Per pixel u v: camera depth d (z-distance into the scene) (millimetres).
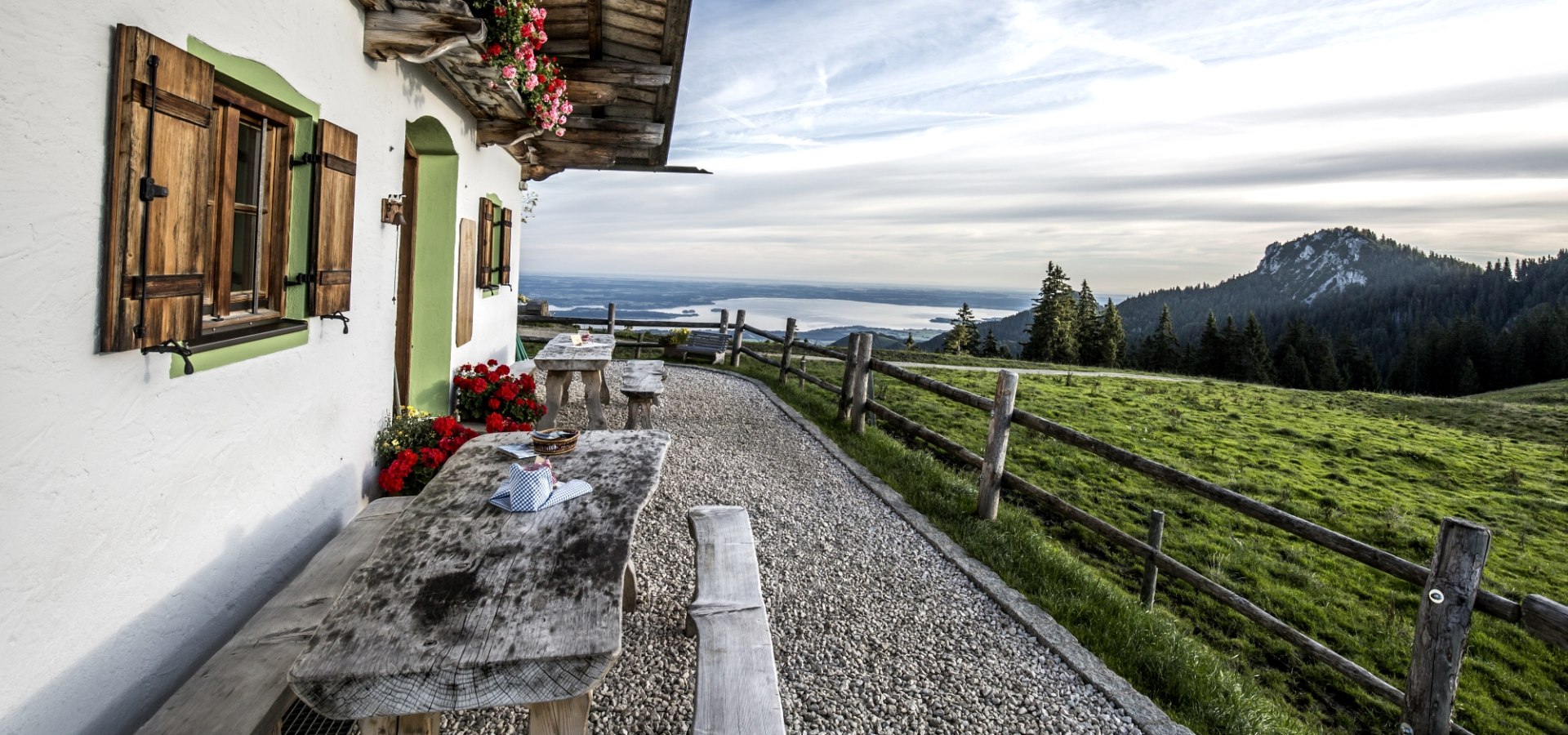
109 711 1869
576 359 5945
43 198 1592
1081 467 9008
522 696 1620
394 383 4145
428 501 2533
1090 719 2695
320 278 2986
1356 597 5852
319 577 2547
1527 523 8703
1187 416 14219
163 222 1949
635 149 8422
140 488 1971
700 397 8688
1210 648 4715
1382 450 12305
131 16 1841
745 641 2203
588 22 6070
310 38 2889
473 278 6141
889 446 6484
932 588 3750
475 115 5754
